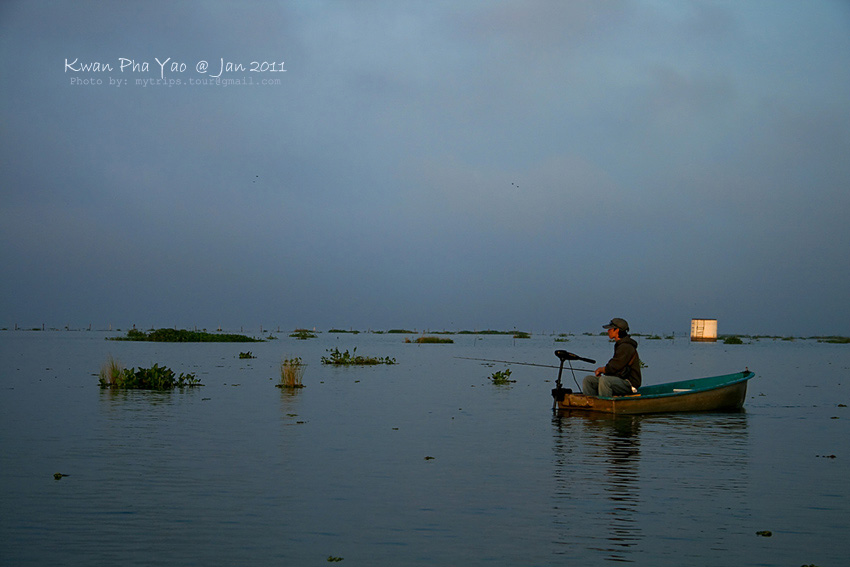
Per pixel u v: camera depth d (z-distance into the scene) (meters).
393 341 86.94
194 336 67.44
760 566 6.84
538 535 7.66
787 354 58.69
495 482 9.92
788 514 8.50
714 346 85.44
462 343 85.81
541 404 19.14
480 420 15.94
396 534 7.64
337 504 8.73
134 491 9.20
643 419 16.53
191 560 6.82
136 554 6.96
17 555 6.91
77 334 101.56
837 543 7.51
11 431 13.56
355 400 19.38
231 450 11.89
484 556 7.02
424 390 22.55
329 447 12.29
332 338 101.38
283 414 16.27
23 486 9.39
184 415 15.89
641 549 7.26
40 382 23.39
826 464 11.31
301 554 7.01
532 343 89.50
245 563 6.76
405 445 12.61
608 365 17.78
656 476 10.38
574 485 9.80
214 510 8.40
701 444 13.09
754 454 12.12
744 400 19.97
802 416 17.28
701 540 7.55
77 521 7.95
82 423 14.59
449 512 8.45
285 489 9.38
